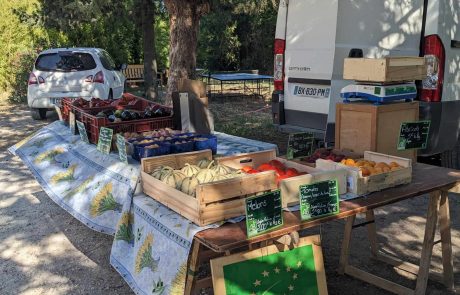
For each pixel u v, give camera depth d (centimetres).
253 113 1176
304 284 265
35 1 1578
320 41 545
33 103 1033
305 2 559
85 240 424
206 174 263
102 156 401
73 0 1147
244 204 237
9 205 514
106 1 1113
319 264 271
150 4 1311
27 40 1608
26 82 1456
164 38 2105
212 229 234
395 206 513
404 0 539
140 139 390
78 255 396
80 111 471
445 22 521
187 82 462
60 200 397
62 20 1179
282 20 593
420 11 527
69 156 445
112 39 1838
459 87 552
